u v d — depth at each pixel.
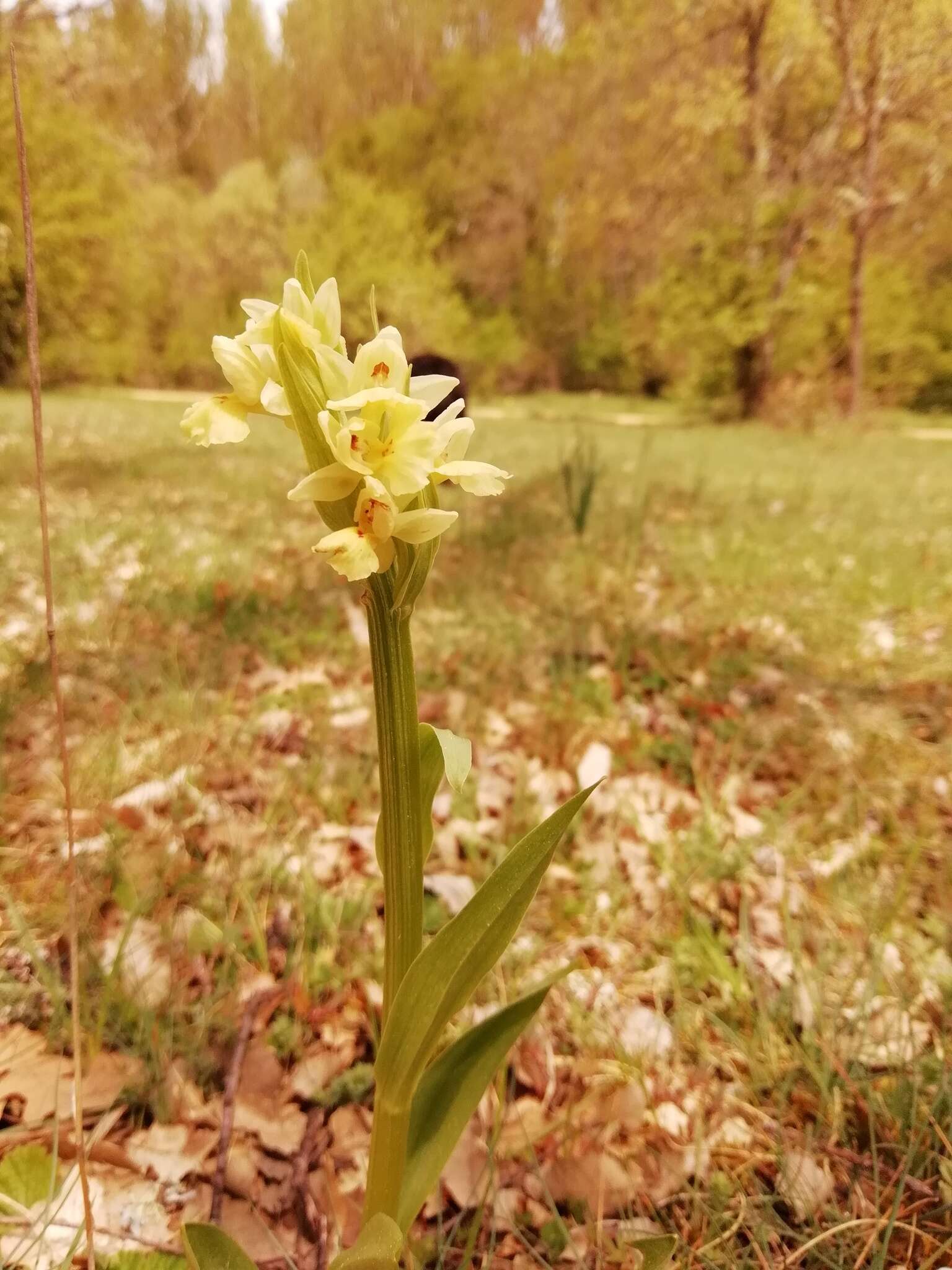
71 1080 1.54
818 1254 1.30
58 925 1.92
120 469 7.93
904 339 21.45
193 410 0.86
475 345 30.78
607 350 33.31
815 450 13.95
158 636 3.66
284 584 4.59
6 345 20.98
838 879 2.29
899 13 15.73
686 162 18.86
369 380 0.84
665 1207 1.44
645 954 2.05
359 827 2.49
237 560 4.87
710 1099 1.65
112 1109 1.50
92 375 25.84
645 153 19.70
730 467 10.77
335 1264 0.86
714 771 2.88
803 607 4.55
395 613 0.87
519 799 2.56
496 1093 1.59
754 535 6.28
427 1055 0.95
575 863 2.39
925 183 18.11
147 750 2.74
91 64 10.86
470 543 5.79
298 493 0.81
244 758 2.78
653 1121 1.59
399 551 0.85
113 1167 1.40
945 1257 1.33
